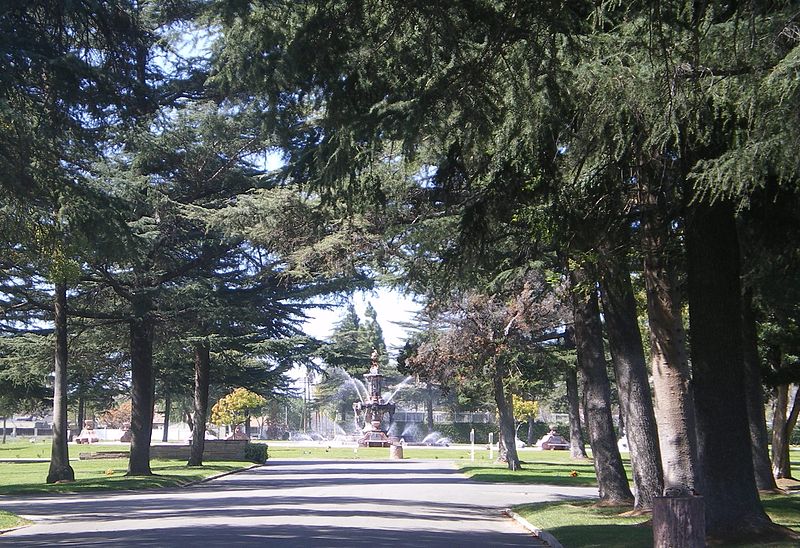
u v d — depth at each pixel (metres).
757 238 17.17
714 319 15.21
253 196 31.23
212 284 39.12
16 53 14.98
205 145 33.75
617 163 14.53
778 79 10.09
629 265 20.30
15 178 16.72
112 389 61.47
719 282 15.21
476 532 18.98
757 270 19.03
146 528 18.81
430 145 15.47
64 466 35.44
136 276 36.56
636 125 12.52
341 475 42.50
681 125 12.67
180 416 120.94
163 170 35.53
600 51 11.90
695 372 15.40
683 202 15.02
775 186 14.96
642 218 16.42
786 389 36.56
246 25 12.07
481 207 16.67
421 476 41.62
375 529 18.61
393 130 12.43
